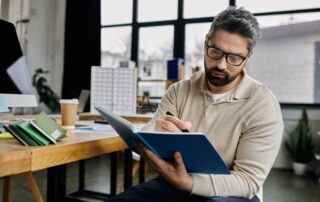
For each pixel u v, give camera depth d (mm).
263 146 924
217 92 1073
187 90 1169
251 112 979
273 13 4379
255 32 963
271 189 3207
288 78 4379
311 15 4246
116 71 1818
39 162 675
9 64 1258
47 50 5582
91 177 3439
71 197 2428
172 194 1022
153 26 5090
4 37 1249
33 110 5164
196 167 819
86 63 5160
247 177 878
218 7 4699
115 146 943
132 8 5195
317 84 4254
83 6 5176
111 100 1807
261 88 1030
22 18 4910
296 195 3012
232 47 948
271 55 4449
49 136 747
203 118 1059
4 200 1781
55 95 5211
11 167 618
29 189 2846
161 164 801
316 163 4035
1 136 825
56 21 5660
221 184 846
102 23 5441
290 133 4242
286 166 4250
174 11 4961
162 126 848
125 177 1404
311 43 4270
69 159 762
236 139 987
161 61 5082
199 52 4844
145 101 3705
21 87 1296
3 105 1144
